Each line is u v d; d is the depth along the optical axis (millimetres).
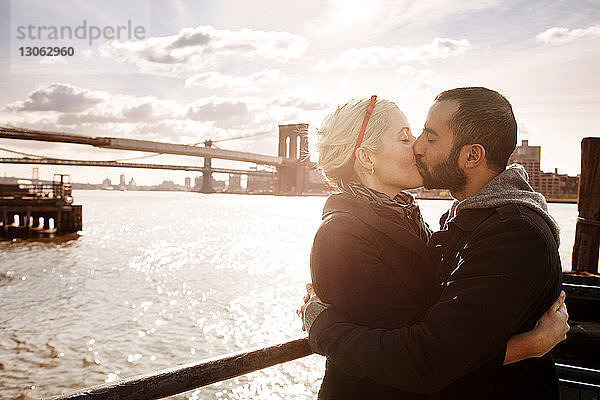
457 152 1215
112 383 1102
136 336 15984
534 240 1048
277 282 26578
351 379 1233
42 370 12664
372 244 1214
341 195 1329
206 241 48562
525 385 1163
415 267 1236
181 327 17219
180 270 30344
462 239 1193
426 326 1036
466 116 1190
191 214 100625
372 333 1093
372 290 1156
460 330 992
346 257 1183
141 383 1120
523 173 1256
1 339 15344
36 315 18656
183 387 1191
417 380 1019
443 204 135625
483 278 1026
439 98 1278
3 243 42125
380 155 1362
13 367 12820
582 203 6270
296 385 11688
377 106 1390
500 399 1132
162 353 14266
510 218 1082
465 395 1143
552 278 1084
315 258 1251
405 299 1178
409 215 1421
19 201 44562
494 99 1209
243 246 44594
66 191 47625
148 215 94875
